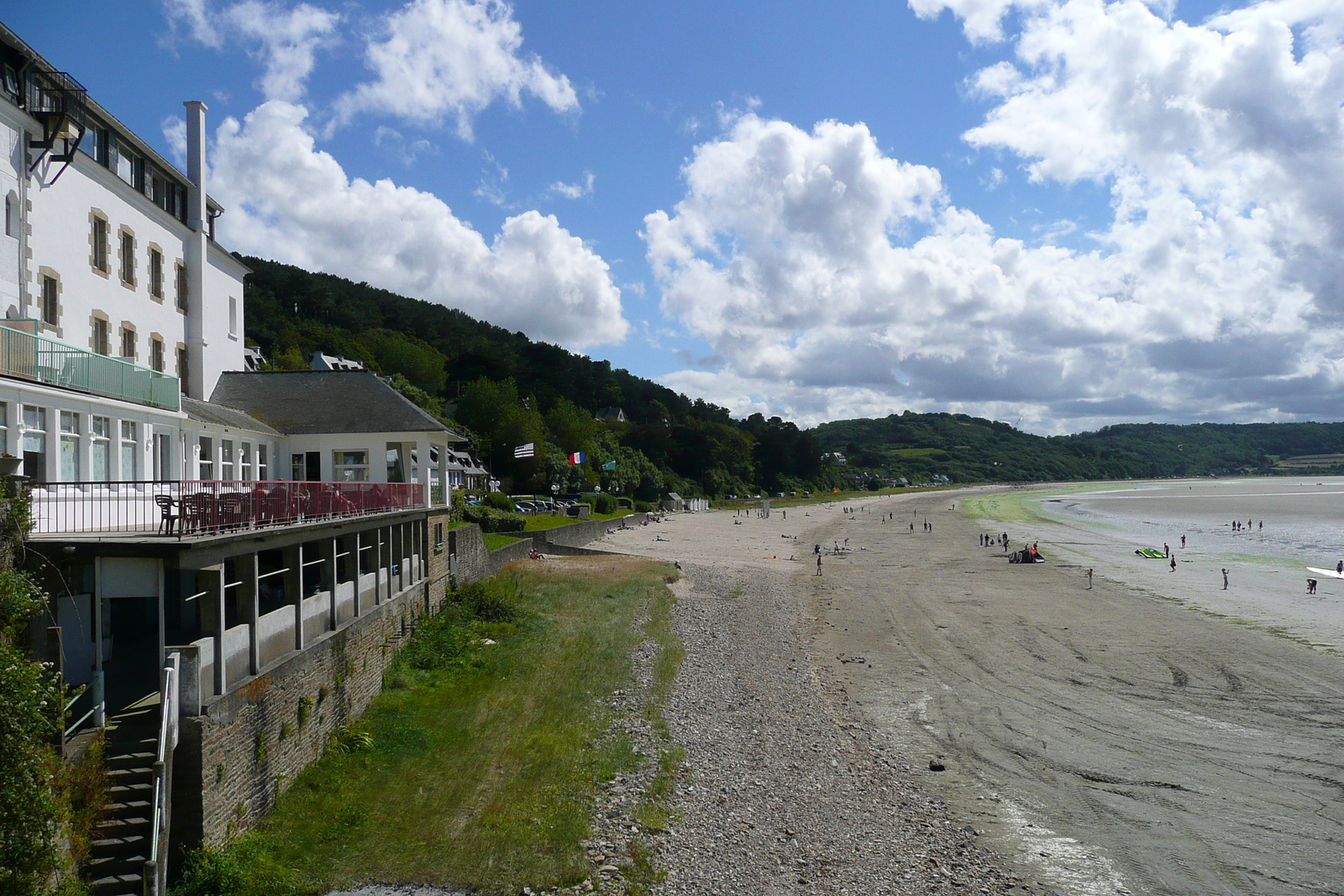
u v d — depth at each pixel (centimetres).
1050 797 2062
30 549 1381
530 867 1539
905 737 2502
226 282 3466
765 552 8269
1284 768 2247
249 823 1568
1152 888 1633
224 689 1501
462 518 6550
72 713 1462
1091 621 4309
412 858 1548
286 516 1820
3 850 976
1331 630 4012
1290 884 1658
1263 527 11175
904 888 1588
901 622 4356
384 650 2523
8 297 2044
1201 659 3438
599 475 12900
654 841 1678
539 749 2116
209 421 2614
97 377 1958
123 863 1256
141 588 1444
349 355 14538
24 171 2117
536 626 3600
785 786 2034
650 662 3147
